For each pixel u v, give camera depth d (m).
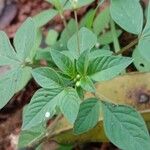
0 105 0.27
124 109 0.26
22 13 0.46
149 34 0.28
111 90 0.32
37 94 0.25
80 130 0.26
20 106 0.41
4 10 0.46
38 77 0.25
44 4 0.46
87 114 0.26
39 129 0.31
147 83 0.32
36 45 0.35
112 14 0.29
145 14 0.38
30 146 0.34
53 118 0.36
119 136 0.25
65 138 0.33
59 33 0.43
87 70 0.26
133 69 0.36
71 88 0.25
